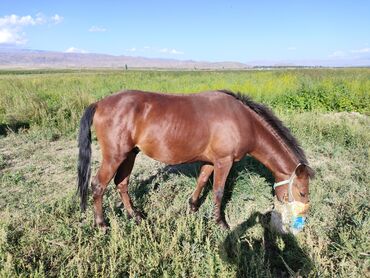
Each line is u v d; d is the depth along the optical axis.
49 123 9.12
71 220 4.38
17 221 4.34
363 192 5.09
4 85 16.23
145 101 4.08
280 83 16.92
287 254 3.81
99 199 4.18
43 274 3.24
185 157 4.22
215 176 4.30
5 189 5.39
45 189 5.41
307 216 4.46
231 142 4.12
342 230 4.06
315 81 18.16
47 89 16.00
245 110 4.26
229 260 3.58
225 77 27.64
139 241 3.72
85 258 3.55
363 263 3.51
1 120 9.40
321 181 5.52
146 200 4.96
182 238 4.00
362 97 12.49
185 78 27.81
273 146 4.29
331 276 3.40
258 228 4.31
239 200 4.98
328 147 7.25
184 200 4.96
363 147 7.33
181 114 4.05
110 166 4.12
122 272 3.45
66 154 7.17
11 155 6.98
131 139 4.09
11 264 3.33
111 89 18.61
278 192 4.34
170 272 3.43
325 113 11.12
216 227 4.29
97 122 4.09
